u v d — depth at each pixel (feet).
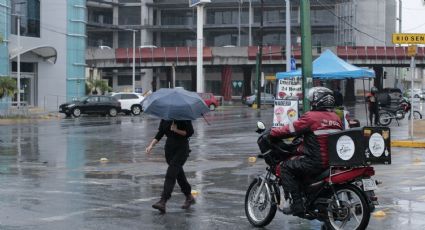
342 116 45.44
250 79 294.87
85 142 73.67
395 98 132.57
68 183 39.63
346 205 23.32
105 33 348.79
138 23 343.87
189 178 41.88
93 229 25.88
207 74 342.44
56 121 124.47
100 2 332.39
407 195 34.09
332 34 333.21
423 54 262.06
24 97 171.73
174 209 30.53
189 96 29.89
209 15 350.23
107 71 320.29
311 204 24.27
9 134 87.20
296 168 24.23
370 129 23.06
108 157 56.80
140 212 29.73
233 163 50.88
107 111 146.82
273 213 26.04
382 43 320.91
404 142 65.10
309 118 23.79
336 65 67.87
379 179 40.22
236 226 26.58
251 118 129.39
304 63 61.36
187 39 354.13
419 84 476.13
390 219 27.71
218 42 352.49
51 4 179.01
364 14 319.68
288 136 24.66
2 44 153.99
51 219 27.89
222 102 242.78
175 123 30.01
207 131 90.63
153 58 267.80
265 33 344.69
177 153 30.01
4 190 36.42
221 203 32.27
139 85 327.67
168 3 347.56
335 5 325.21
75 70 187.52
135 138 79.71
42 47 164.35
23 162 52.90
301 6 61.46
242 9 344.28
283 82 70.64
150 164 50.65
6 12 155.74
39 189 36.94
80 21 189.57
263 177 26.45
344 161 23.03
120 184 39.22
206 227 26.32
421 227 26.08
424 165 48.39
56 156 57.93
